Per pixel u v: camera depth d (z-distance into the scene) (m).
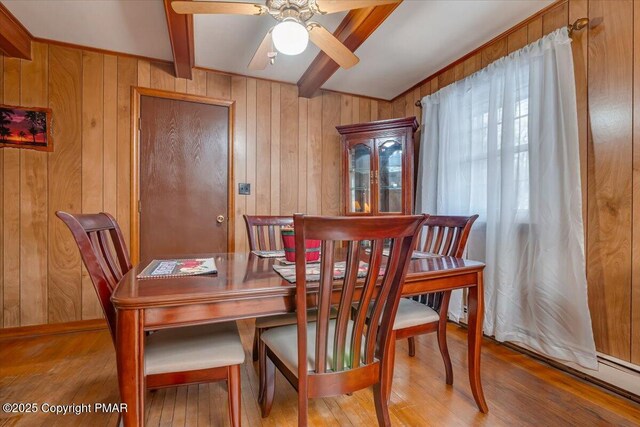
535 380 1.82
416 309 1.70
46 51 2.46
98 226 1.35
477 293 1.53
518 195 2.18
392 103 3.71
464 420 1.47
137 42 2.49
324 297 1.01
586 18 1.86
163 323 0.99
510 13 2.12
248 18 2.16
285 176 3.24
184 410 1.54
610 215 1.77
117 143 2.65
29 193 2.44
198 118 2.92
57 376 1.83
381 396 1.19
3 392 1.67
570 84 1.88
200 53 2.64
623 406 1.58
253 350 2.05
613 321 1.75
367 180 3.17
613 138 1.76
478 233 2.51
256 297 1.07
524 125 2.15
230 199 3.02
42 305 2.47
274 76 3.09
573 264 1.86
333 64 2.61
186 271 1.34
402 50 2.61
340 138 3.48
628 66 1.70
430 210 2.95
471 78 2.55
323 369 1.06
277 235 3.02
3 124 2.36
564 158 1.90
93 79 2.58
